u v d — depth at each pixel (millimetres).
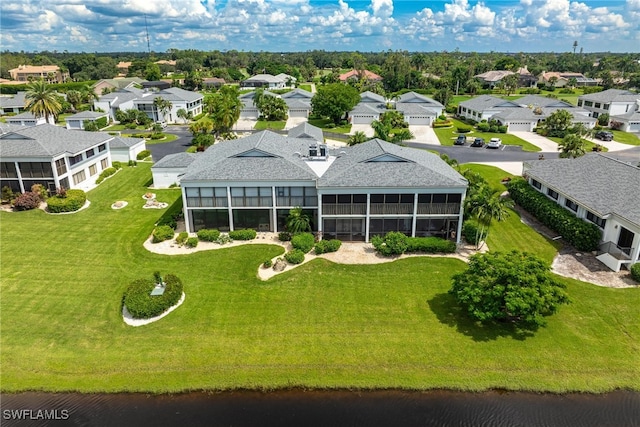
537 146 74875
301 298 30938
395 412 22156
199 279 33438
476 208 35562
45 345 26609
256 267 34906
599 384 23484
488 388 23406
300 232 38812
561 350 25625
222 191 39125
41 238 40438
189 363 25000
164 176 54125
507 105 94000
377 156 38969
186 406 22531
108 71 191625
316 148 44375
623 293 30516
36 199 47156
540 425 21453
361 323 28266
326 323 28297
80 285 32875
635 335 26781
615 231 34469
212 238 38938
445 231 39156
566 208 41188
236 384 23688
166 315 29172
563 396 22984
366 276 33500
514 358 25078
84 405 22625
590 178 40688
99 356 25656
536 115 88938
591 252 36281
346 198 37750
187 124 101375
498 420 21672
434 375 24109
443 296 31000
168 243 39156
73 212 46500
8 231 41781
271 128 91750
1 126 57156
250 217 40406
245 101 106438
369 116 94500
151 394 23219
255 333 27391
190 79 156750
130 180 57531
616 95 95188
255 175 38688
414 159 39938
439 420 21703
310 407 22438
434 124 92812
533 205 43875
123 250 38156
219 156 42969
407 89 149625
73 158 52438
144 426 21391
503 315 26781
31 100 89812
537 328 27406
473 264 28125
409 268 34562
